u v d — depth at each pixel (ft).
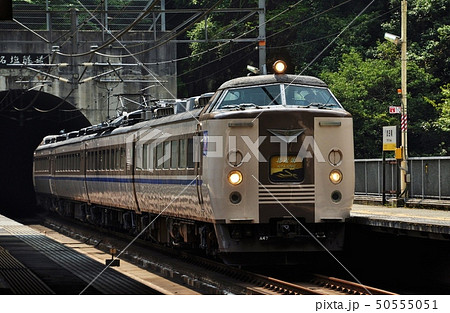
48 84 148.15
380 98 141.90
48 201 143.23
